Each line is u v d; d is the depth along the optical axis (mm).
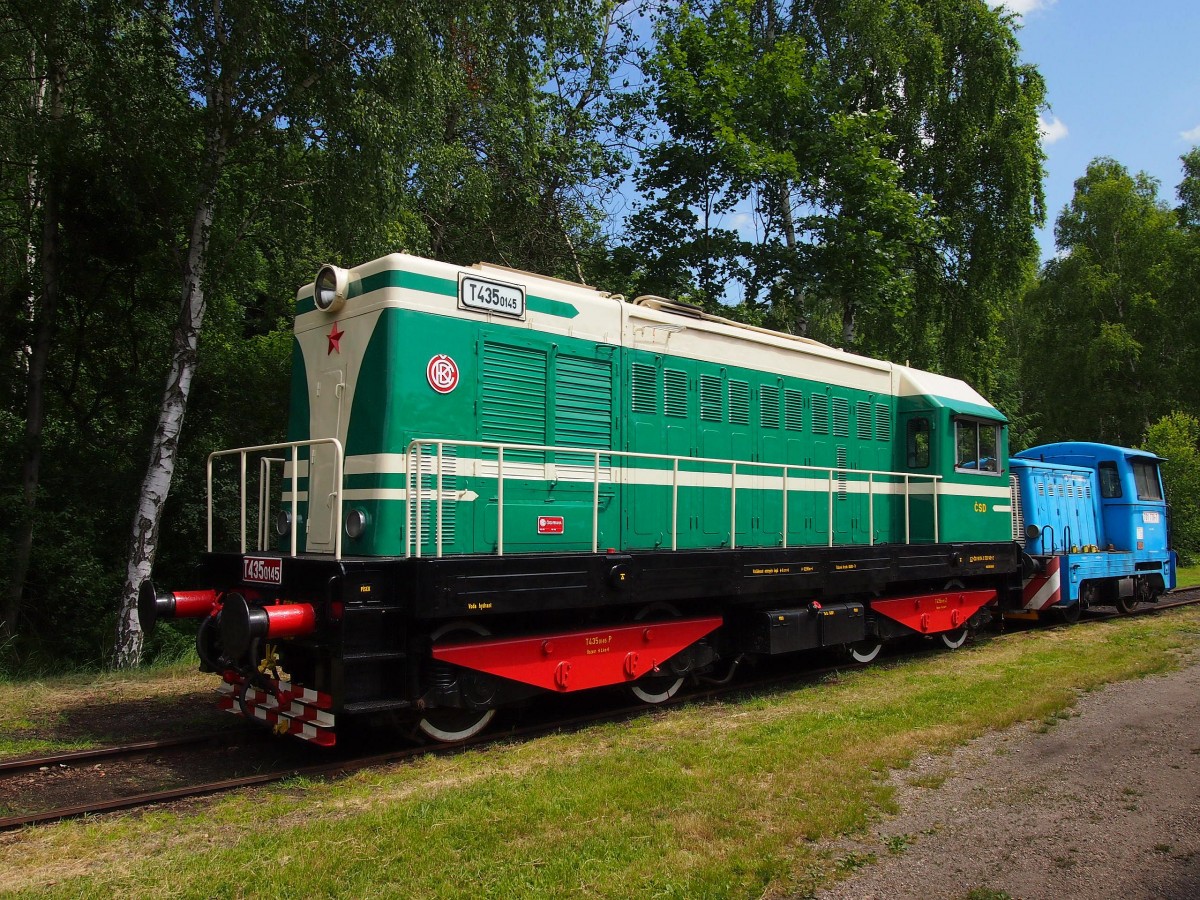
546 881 3629
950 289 19906
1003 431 11125
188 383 10828
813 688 7785
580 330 7117
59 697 7875
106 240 12086
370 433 5969
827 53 18562
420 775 5266
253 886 3598
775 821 4328
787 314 18266
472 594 5574
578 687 6410
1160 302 30688
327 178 11148
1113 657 9039
